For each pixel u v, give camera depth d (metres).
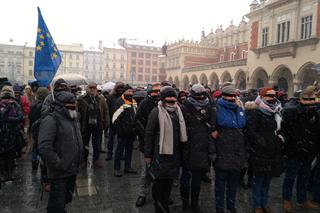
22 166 7.54
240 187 6.54
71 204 5.19
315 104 5.28
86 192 5.79
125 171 7.16
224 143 4.68
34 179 6.50
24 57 76.38
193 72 41.78
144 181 5.29
